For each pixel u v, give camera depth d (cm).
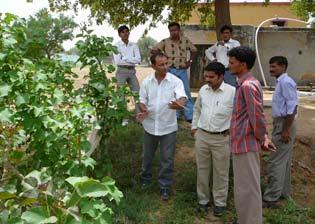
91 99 482
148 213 515
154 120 539
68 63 450
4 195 234
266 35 1955
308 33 1938
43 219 200
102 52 488
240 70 427
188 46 819
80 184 202
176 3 1077
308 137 783
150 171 574
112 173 611
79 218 201
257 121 415
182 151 706
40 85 304
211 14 1235
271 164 536
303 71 1956
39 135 298
